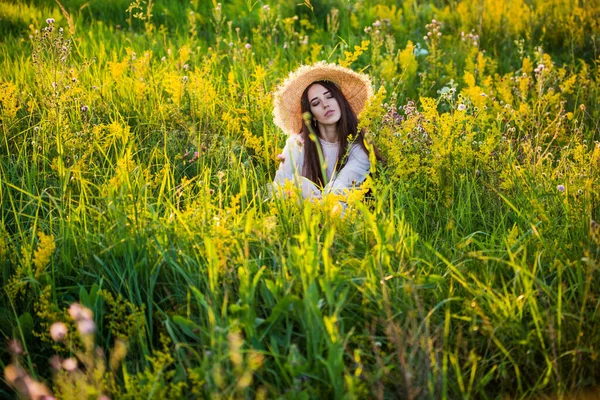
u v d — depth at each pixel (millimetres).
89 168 3969
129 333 2570
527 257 3045
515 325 2529
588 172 3504
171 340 2645
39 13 7285
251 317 2480
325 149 4445
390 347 2420
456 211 3562
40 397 2172
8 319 2781
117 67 5230
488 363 2535
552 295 2719
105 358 2576
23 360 2645
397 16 7902
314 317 2385
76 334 2498
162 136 4637
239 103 5176
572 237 3098
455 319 2686
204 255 2855
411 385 2186
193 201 3459
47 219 3498
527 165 3816
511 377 2510
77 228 3105
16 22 7105
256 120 4977
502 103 5594
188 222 3096
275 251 2902
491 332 2473
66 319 2561
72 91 4551
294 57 6473
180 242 2955
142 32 7344
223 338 2326
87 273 2877
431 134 3764
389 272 2740
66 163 3836
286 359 2408
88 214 3295
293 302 2523
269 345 2508
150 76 5379
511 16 7703
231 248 2865
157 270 2828
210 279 2551
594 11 7566
